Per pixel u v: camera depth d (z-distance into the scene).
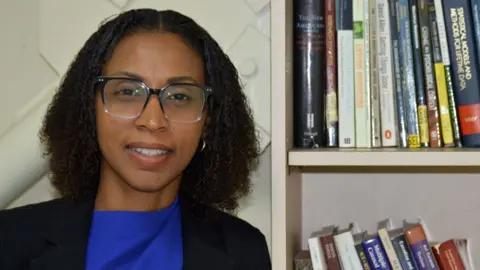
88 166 1.04
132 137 0.93
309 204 1.32
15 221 1.02
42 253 0.98
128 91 0.94
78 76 1.00
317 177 1.32
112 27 0.98
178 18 1.00
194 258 1.01
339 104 1.10
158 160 0.93
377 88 1.09
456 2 1.06
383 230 1.10
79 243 0.98
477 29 1.05
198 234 1.05
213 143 1.04
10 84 1.36
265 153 1.33
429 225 1.29
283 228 0.98
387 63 1.09
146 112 0.92
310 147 1.10
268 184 1.33
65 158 1.04
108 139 0.94
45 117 1.12
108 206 1.01
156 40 0.96
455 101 1.07
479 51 1.05
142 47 0.95
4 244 1.00
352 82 1.09
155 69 0.94
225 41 1.33
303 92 1.11
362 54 1.10
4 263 0.98
